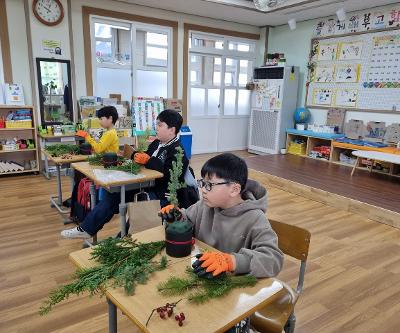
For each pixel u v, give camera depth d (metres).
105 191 2.64
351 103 5.97
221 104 7.25
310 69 6.61
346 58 5.96
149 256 1.17
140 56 5.97
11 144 4.88
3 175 4.97
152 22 5.90
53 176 5.01
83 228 2.54
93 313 2.00
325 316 2.04
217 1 5.38
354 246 3.02
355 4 5.30
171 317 0.88
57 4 4.96
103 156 2.85
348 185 4.48
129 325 1.91
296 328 1.92
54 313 1.99
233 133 7.65
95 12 5.35
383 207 3.64
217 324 0.86
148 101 5.89
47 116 5.23
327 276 2.49
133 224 1.93
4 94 4.88
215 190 1.21
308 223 3.54
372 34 5.53
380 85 5.50
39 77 5.04
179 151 1.51
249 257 1.10
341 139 5.74
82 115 5.25
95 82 5.60
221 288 0.98
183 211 1.47
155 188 2.58
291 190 4.62
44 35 4.96
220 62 7.04
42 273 2.42
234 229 1.29
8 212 3.56
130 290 0.98
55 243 2.89
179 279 1.03
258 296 0.98
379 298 2.24
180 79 6.54
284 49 7.12
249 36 7.24
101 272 1.05
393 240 3.17
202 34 6.62
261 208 1.30
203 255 1.05
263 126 7.14
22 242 2.89
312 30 6.50
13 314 1.97
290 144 6.78
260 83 7.09
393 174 5.05
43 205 3.79
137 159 2.72
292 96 6.79
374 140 5.56
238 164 1.21
